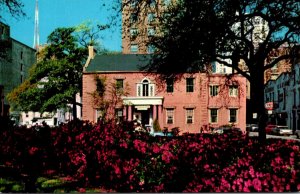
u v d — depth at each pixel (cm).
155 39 2333
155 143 1172
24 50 8906
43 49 5888
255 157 983
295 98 6059
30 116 8388
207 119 5175
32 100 5656
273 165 955
